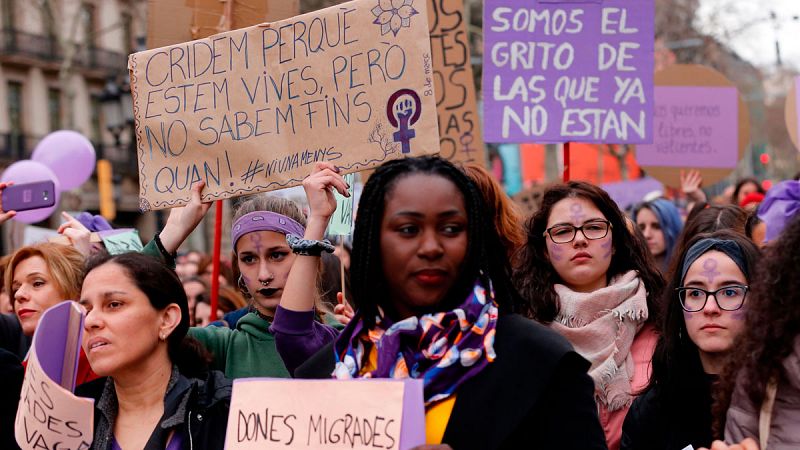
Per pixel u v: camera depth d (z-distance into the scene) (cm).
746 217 573
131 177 4188
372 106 433
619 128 596
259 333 464
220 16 542
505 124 596
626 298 471
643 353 475
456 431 304
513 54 598
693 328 408
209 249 3294
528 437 303
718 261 405
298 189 879
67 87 3388
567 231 478
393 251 316
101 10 4112
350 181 539
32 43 3844
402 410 304
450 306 321
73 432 350
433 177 319
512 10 599
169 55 466
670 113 845
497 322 317
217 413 380
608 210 483
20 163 858
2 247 3244
